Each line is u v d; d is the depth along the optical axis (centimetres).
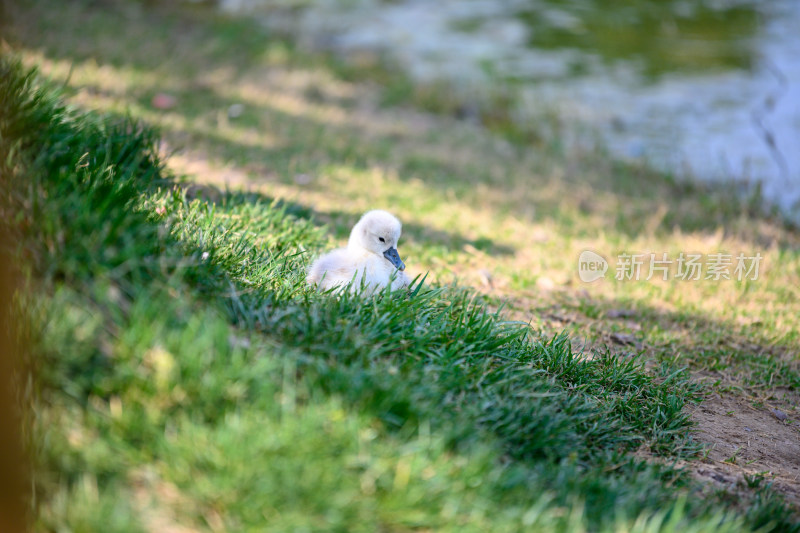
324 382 693
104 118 1234
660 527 662
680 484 766
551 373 933
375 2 3881
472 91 2773
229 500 567
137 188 1006
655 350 1155
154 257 755
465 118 2628
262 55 2684
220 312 745
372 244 1108
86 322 643
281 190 1619
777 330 1299
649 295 1414
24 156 794
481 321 907
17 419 580
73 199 729
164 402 624
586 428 823
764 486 794
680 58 3206
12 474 548
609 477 745
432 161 2122
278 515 565
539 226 1761
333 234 1406
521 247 1605
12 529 543
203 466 589
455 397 768
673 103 2783
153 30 2609
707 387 1058
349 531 569
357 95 2597
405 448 640
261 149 1880
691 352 1172
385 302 866
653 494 708
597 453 789
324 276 987
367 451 628
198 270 777
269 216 1241
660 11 3828
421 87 2734
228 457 588
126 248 704
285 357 700
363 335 795
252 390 652
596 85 2925
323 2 3756
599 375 958
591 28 3578
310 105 2361
